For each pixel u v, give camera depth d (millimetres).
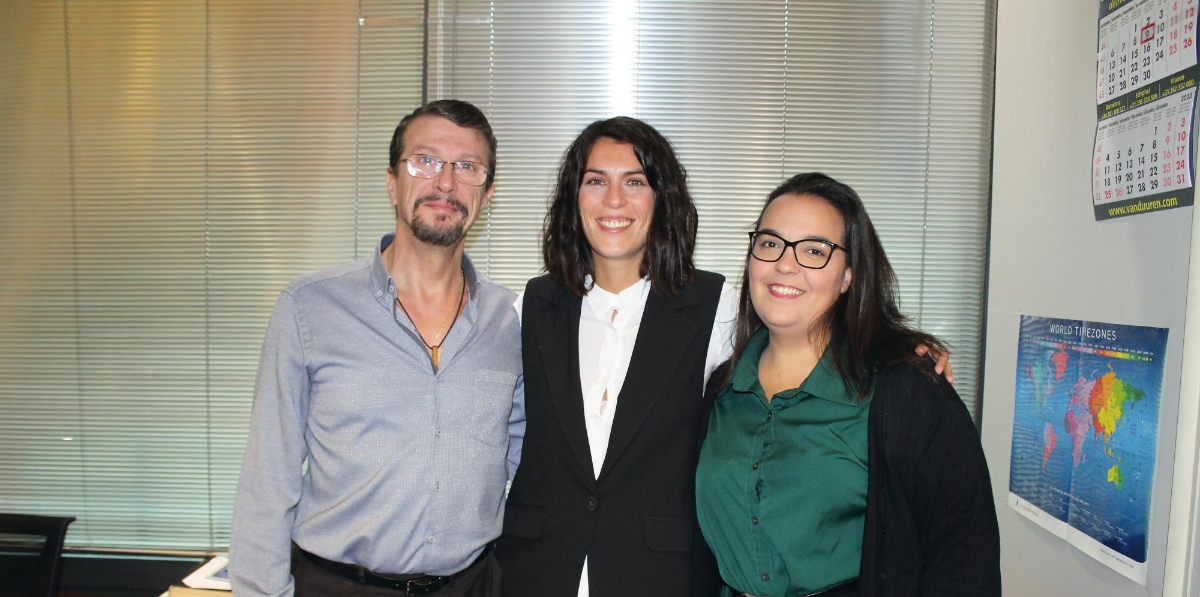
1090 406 1531
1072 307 1604
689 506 1427
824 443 1206
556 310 1582
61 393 2484
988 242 2363
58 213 2471
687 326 1512
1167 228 1318
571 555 1402
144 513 2479
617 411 1445
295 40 2436
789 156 2398
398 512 1369
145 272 2463
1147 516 1358
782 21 2385
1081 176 1580
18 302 2488
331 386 1404
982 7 2363
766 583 1227
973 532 1127
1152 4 1364
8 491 2506
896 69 2377
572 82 2414
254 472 1395
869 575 1158
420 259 1481
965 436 1154
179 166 2449
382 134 2434
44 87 2463
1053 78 1696
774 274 1249
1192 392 1252
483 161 1476
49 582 1829
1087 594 1537
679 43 2396
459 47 2424
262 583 1354
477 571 1455
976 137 2377
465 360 1458
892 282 1309
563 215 1592
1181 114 1289
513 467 1718
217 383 2459
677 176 1542
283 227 2449
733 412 1361
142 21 2441
